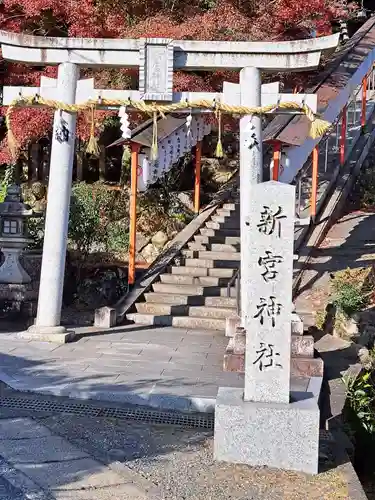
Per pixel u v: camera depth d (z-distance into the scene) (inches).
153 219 550.3
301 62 343.9
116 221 546.6
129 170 585.3
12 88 360.8
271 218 201.3
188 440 212.8
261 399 199.8
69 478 176.1
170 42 342.6
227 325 374.6
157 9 494.3
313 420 189.3
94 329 392.5
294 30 534.9
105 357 318.0
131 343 353.1
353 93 625.3
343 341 344.5
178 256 487.2
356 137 652.1
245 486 177.0
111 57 354.0
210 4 492.7
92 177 674.8
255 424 192.7
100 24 463.2
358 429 249.9
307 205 526.0
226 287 444.5
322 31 553.3
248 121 351.9
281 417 191.0
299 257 443.8
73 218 461.4
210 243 506.9
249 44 343.3
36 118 462.9
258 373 199.9
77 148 621.6
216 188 628.7
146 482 176.2
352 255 446.3
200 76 483.5
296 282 409.1
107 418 232.5
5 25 482.3
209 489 174.1
